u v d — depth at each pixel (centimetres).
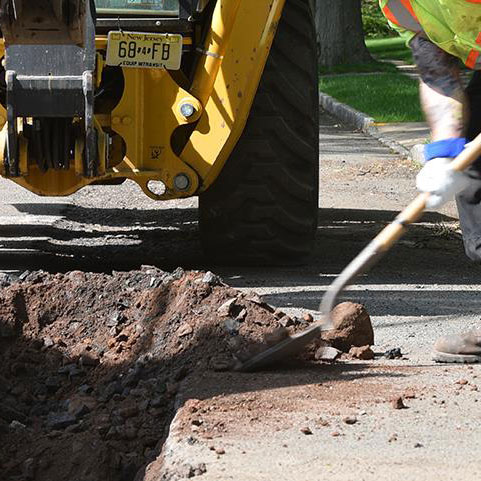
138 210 2406
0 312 1265
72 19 1205
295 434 962
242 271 1778
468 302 1555
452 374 1148
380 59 8038
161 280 1298
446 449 932
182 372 1144
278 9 1623
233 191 1748
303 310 1489
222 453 916
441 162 1012
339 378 1127
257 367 1143
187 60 1673
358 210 2452
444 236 2142
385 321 1437
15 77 1495
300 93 1752
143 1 1627
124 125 1623
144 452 1040
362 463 899
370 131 4094
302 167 1764
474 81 1173
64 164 1585
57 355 1227
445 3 998
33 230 2156
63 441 1058
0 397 1151
